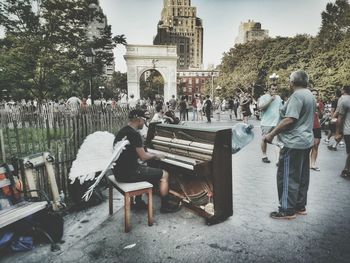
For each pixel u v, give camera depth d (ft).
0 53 31.78
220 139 12.01
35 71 33.63
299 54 144.87
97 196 14.73
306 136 11.61
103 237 11.34
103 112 20.97
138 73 126.82
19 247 10.31
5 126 14.02
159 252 10.15
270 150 28.86
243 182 18.08
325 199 14.84
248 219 12.69
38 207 10.55
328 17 134.31
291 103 11.39
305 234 11.22
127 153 12.18
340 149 28.48
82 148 15.47
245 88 160.56
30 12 31.50
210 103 58.95
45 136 14.85
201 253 10.03
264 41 169.99
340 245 10.37
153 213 13.61
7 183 11.23
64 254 10.14
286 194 12.26
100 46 37.47
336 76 111.96
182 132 14.28
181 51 538.47
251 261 9.50
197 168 11.57
